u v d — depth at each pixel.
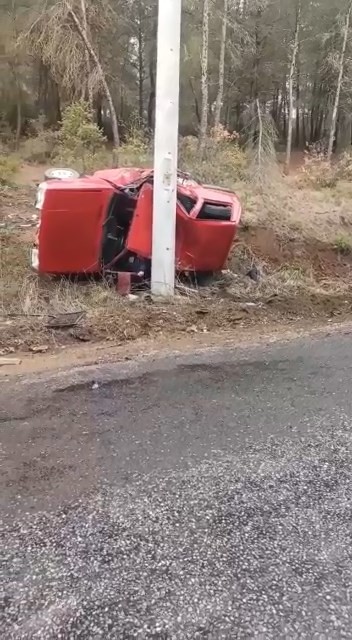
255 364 4.56
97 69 17.48
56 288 5.94
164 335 5.17
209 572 2.34
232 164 12.55
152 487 2.91
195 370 4.40
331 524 2.66
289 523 2.66
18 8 25.11
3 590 2.22
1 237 7.88
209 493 2.88
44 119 27.30
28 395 3.89
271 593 2.23
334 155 27.88
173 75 5.47
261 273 7.36
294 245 8.55
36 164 17.91
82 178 6.11
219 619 2.10
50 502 2.78
